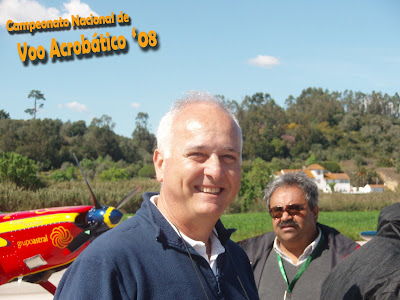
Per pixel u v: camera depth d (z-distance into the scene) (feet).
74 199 101.86
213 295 5.23
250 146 519.60
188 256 5.22
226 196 5.43
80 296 4.58
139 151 477.36
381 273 5.28
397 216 5.89
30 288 25.18
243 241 10.28
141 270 4.83
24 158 119.75
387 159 482.69
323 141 574.15
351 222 81.05
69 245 18.26
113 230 5.21
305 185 9.50
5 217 17.65
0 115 439.63
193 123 5.36
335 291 5.87
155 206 5.46
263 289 9.53
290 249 9.65
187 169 5.26
